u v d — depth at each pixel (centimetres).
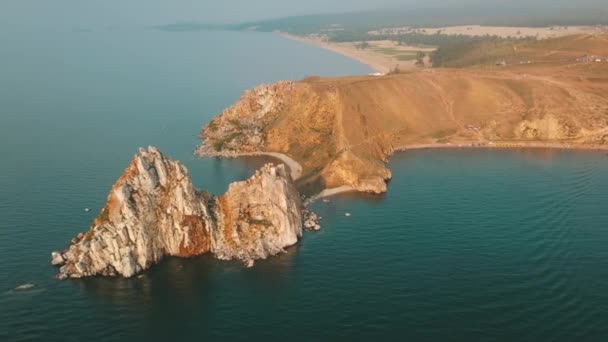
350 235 13425
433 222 14175
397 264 11744
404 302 10181
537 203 15400
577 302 10100
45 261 11719
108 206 11919
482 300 10212
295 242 12925
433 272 11344
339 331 9306
